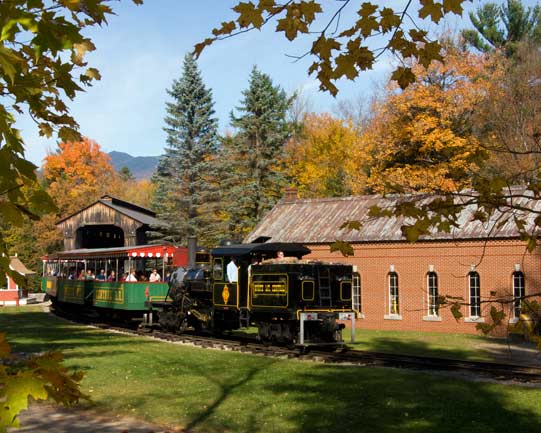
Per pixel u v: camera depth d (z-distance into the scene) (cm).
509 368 1673
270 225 3788
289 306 2083
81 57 368
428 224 469
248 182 5350
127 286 2858
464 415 1141
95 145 7938
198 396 1326
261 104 5375
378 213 476
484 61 4138
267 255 2344
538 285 2661
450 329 2927
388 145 4112
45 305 5291
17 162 300
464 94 3916
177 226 5138
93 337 2566
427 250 3027
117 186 8100
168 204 5347
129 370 1652
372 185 4191
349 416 1146
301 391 1377
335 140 5722
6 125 287
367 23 429
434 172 525
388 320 3145
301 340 2044
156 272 3008
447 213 481
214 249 2431
